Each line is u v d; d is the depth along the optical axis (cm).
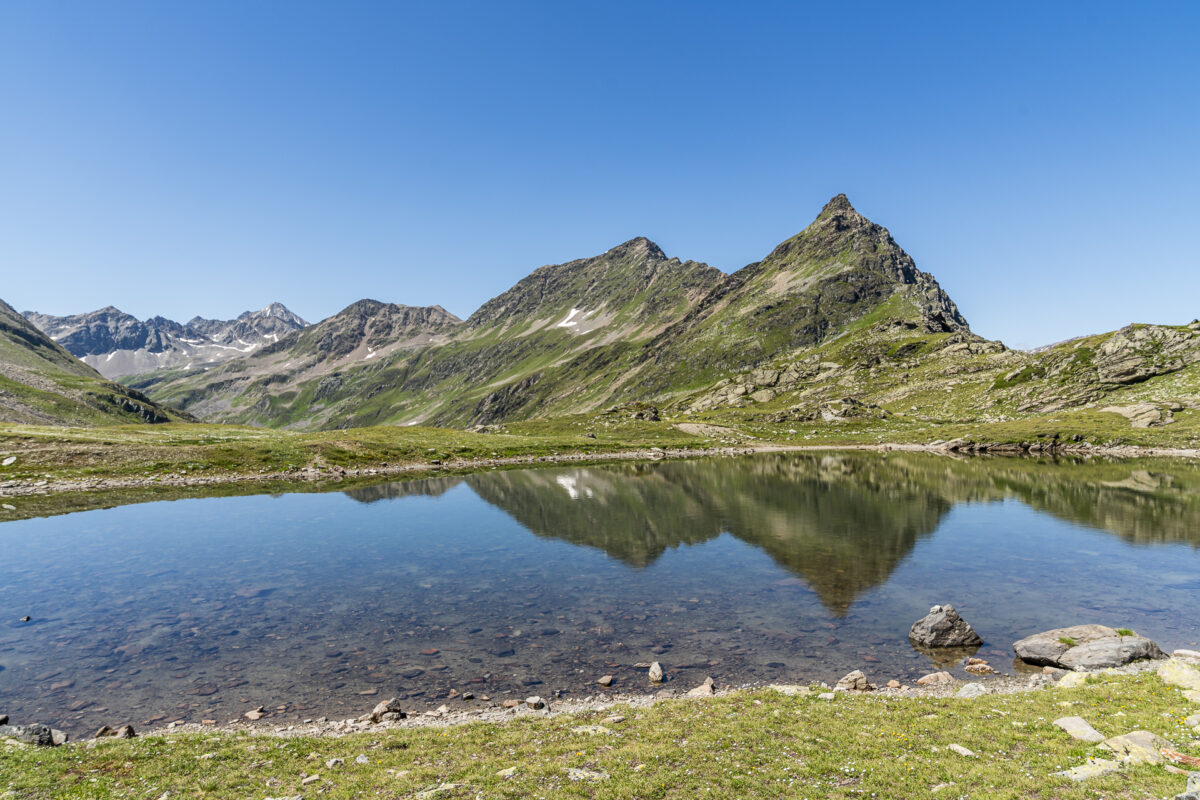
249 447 11575
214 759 1638
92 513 6850
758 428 18475
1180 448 11531
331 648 2823
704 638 2934
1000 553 4588
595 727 1842
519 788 1423
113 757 1630
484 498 8062
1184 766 1313
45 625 3136
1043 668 2516
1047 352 19400
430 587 3894
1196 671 1964
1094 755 1442
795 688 2212
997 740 1603
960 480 8844
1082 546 4766
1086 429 13125
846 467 11100
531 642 2898
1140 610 3234
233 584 3975
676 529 5759
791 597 3591
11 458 9294
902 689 2305
